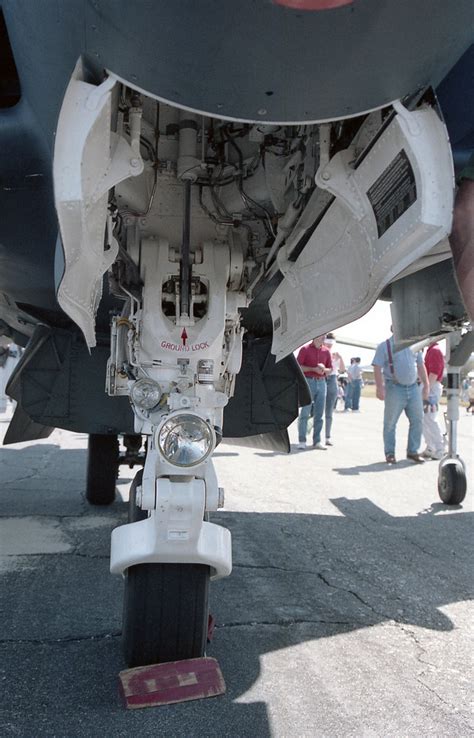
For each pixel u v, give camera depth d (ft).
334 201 8.08
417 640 8.87
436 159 6.06
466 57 7.07
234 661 8.01
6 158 7.99
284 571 11.85
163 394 8.01
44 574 11.23
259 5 4.77
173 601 7.20
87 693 7.09
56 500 17.57
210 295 8.82
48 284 11.37
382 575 11.80
